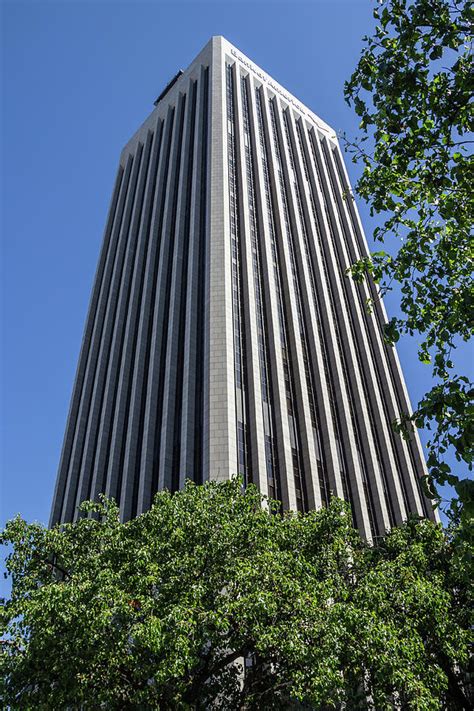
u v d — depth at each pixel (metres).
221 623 18.06
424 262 16.84
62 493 62.22
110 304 74.19
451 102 15.02
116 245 83.62
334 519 25.23
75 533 24.11
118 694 19.08
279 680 20.48
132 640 18.41
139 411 57.00
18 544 22.61
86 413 66.81
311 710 22.92
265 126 78.12
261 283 60.31
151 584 19.56
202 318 55.94
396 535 28.98
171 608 18.08
